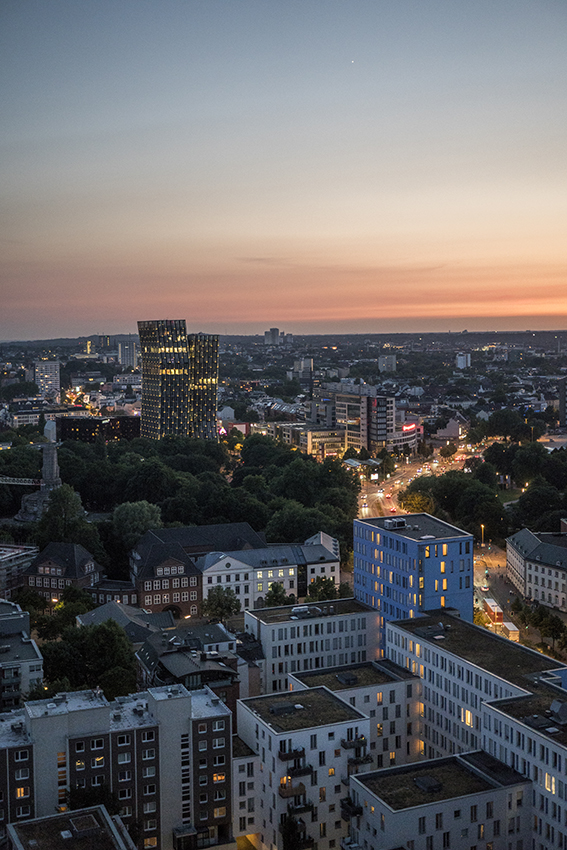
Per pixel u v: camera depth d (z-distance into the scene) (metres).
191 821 154.75
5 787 141.62
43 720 143.00
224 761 156.25
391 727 180.88
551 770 135.62
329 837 155.25
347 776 156.62
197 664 178.62
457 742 172.75
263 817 157.50
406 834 132.12
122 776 149.00
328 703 167.00
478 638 184.88
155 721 151.38
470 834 136.25
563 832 133.38
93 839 119.25
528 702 151.75
